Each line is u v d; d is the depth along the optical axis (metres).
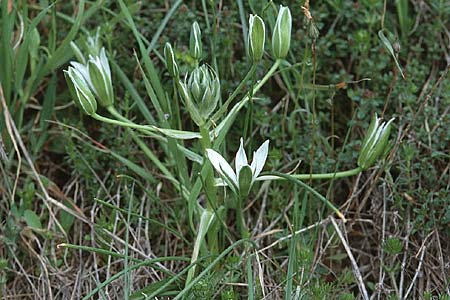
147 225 0.52
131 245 0.52
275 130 0.53
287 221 0.51
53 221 0.52
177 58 0.53
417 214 0.51
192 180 0.51
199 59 0.47
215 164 0.44
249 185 0.44
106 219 0.53
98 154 0.54
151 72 0.50
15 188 0.52
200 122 0.46
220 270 0.48
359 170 0.47
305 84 0.53
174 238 0.52
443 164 0.52
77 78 0.45
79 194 0.54
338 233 0.49
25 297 0.51
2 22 0.52
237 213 0.49
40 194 0.54
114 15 0.54
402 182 0.51
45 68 0.53
